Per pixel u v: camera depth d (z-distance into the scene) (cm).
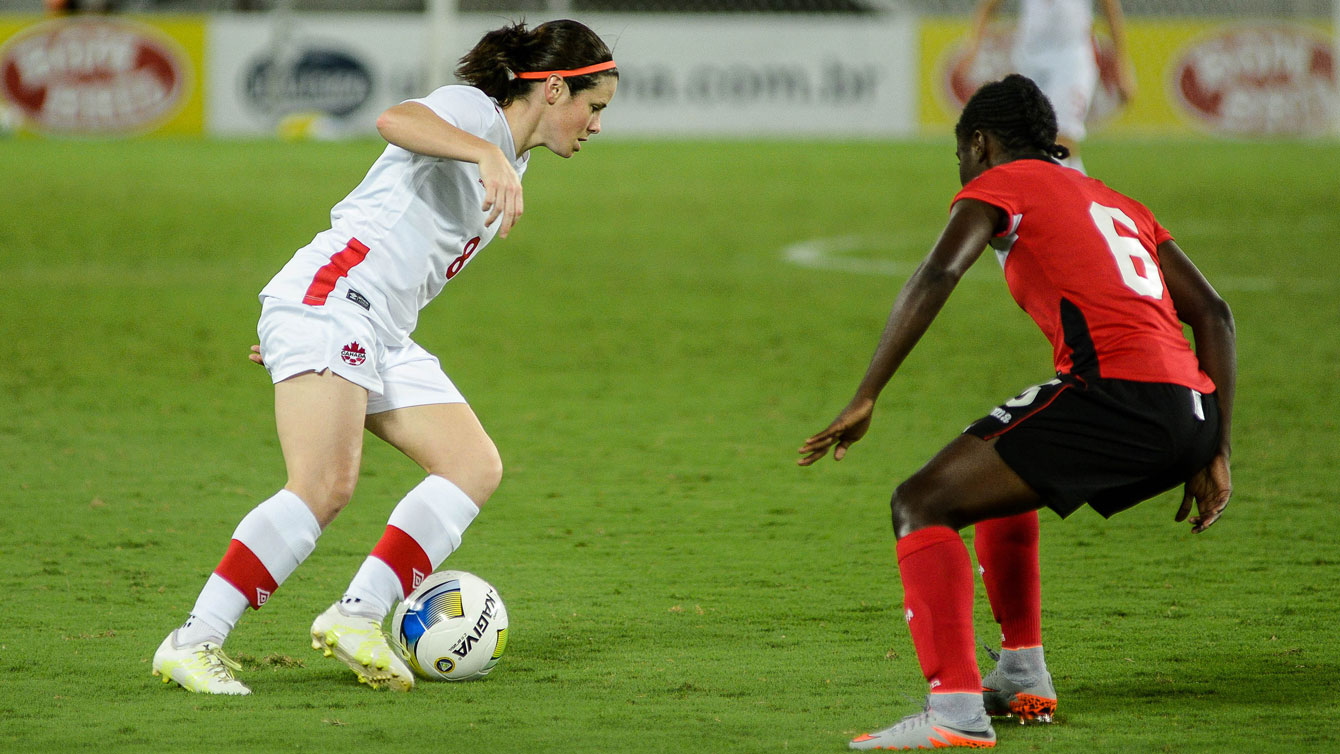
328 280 1389
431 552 1430
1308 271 4869
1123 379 1186
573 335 3938
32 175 6781
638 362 3588
